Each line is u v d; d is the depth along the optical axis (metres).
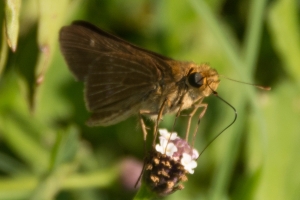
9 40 0.23
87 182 0.26
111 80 0.25
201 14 0.26
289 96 0.27
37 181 0.26
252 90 0.26
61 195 0.27
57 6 0.24
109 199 0.27
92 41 0.24
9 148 0.27
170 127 0.27
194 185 0.27
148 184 0.24
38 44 0.24
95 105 0.25
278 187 0.26
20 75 0.25
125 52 0.25
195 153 0.24
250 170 0.27
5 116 0.27
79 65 0.25
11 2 0.23
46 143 0.27
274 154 0.27
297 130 0.27
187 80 0.24
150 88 0.24
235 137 0.26
